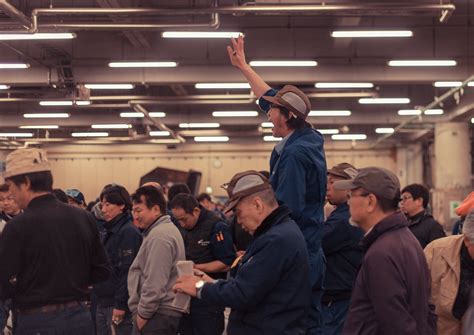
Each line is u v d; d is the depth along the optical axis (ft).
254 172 12.01
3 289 12.77
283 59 48.39
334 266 16.20
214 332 19.86
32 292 12.91
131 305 17.93
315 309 12.92
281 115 13.14
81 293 13.46
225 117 75.66
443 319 13.88
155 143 92.73
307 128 13.25
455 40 49.16
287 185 12.46
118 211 21.20
